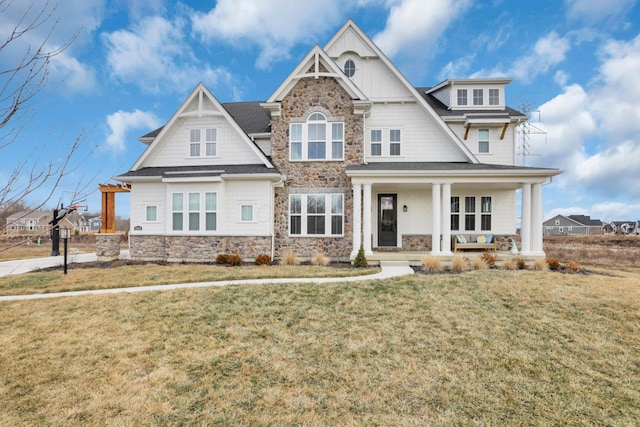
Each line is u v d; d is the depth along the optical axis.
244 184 13.91
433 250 12.73
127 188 15.05
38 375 4.65
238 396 4.18
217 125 14.91
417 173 12.69
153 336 5.93
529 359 5.13
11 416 3.79
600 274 10.92
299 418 3.76
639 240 35.81
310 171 14.45
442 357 5.18
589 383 4.53
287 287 8.84
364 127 14.70
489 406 4.01
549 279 9.51
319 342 5.68
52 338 5.85
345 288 8.71
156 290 8.76
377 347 5.50
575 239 38.62
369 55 15.32
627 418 3.83
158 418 3.76
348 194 14.26
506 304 7.42
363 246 12.98
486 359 5.12
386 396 4.19
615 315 6.77
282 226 14.45
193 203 13.93
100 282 9.91
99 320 6.69
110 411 3.88
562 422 3.75
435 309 7.15
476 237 15.41
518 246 18.73
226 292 8.42
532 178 12.71
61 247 25.59
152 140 16.45
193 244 13.80
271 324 6.44
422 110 15.18
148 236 14.44
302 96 14.52
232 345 5.58
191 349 5.44
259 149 14.45
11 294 8.80
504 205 15.52
